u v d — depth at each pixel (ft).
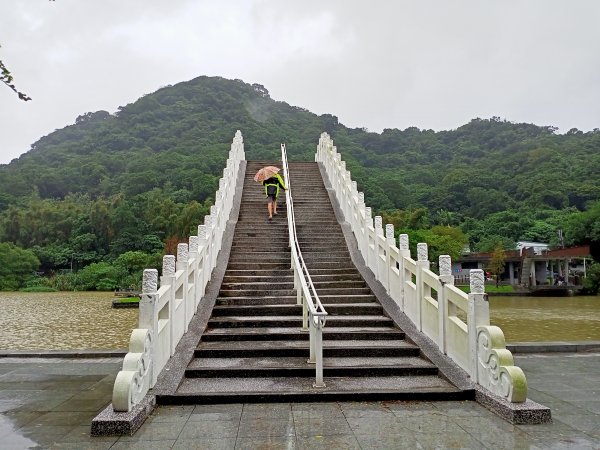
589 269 121.70
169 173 219.41
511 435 14.70
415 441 14.23
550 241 162.20
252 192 57.36
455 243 122.52
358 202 43.32
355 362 22.75
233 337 25.67
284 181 54.03
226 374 21.12
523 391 16.55
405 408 17.70
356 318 28.68
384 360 23.16
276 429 15.34
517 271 145.28
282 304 31.53
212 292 32.42
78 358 28.68
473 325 19.81
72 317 62.85
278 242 43.21
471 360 19.88
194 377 21.04
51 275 162.09
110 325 53.93
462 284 128.06
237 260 39.63
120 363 27.12
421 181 233.76
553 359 27.53
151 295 19.07
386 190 192.65
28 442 14.32
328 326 28.12
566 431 15.08
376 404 18.21
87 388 21.20
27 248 172.45
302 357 23.63
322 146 70.23
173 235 155.22
